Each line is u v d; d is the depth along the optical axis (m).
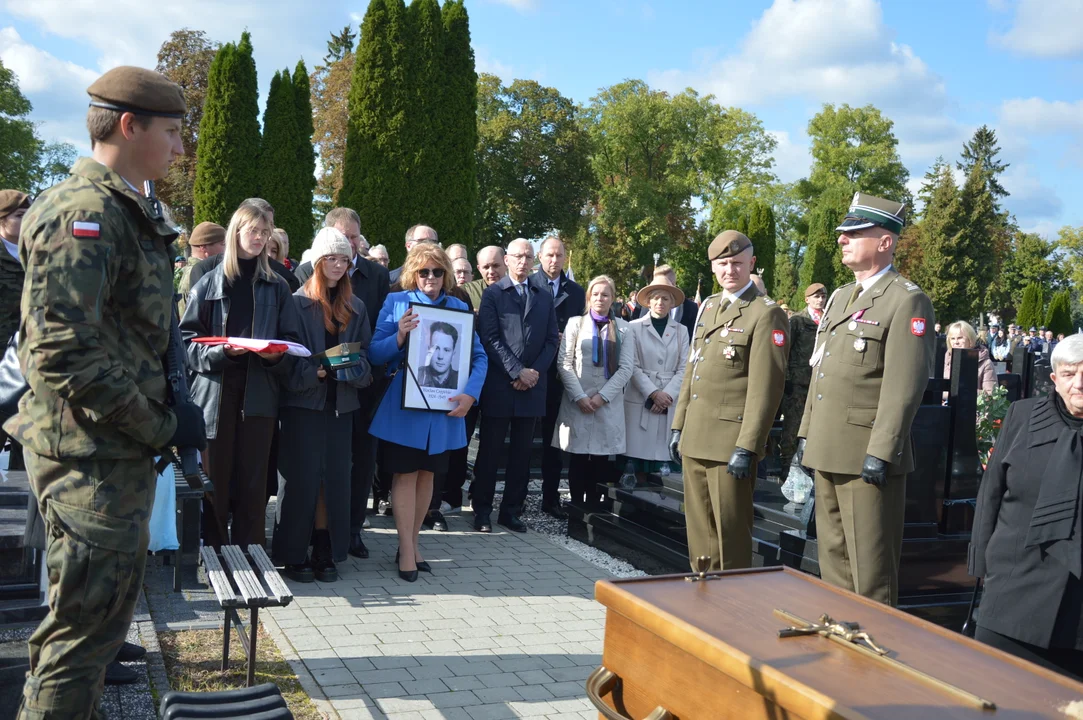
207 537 5.94
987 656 2.37
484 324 7.68
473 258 24.08
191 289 5.73
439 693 4.23
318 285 5.97
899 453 4.35
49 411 2.61
